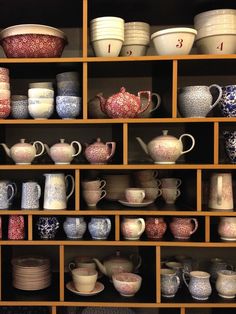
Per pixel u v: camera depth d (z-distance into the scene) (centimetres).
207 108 99
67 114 100
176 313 103
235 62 102
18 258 116
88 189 104
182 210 100
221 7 109
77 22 120
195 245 98
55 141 125
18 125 119
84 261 115
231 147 101
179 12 113
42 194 118
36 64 103
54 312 100
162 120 97
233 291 100
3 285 110
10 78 123
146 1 104
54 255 125
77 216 102
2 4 105
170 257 124
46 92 100
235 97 98
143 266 117
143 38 104
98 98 108
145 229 102
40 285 106
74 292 103
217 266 114
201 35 102
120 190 112
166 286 101
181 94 101
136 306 98
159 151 99
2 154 117
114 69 111
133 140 124
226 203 103
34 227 106
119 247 124
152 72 116
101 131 124
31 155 102
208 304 98
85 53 98
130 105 99
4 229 107
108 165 99
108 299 101
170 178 114
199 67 109
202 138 106
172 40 97
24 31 97
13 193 107
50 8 108
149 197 108
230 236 100
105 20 98
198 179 98
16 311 104
